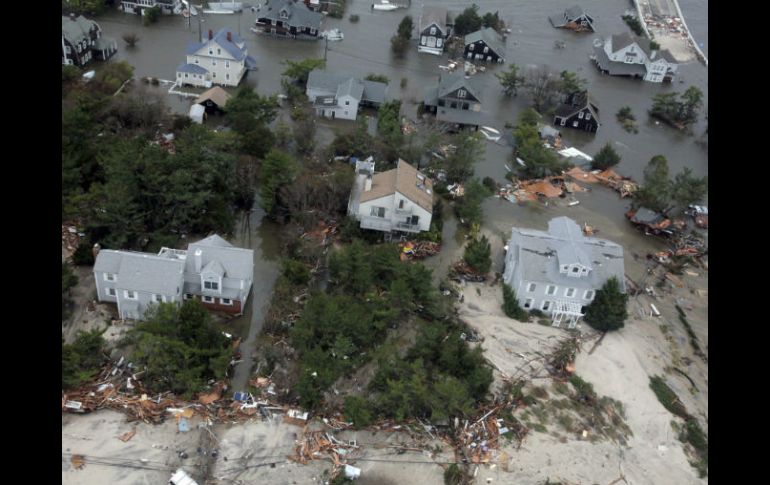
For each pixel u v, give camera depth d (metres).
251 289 65.88
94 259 64.50
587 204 86.19
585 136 103.06
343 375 56.88
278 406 53.22
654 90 122.25
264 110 91.19
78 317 59.00
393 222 72.31
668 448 53.84
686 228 83.44
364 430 52.22
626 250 78.38
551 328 64.75
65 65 93.06
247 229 74.44
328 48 120.69
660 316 68.50
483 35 123.88
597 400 57.19
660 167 84.06
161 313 54.81
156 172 68.31
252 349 59.16
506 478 49.62
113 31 114.94
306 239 72.06
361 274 63.56
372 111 100.56
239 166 75.75
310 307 58.94
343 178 75.31
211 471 47.44
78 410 50.31
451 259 72.81
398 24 136.12
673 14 159.38
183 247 69.31
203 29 120.56
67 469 45.97
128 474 46.47
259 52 115.31
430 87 108.00
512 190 86.38
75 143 71.69
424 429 52.69
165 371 52.97
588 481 50.19
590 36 142.25
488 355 60.31
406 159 85.00
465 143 83.81
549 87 108.25
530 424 54.09
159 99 88.38
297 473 48.12
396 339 61.56
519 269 65.38
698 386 60.59
